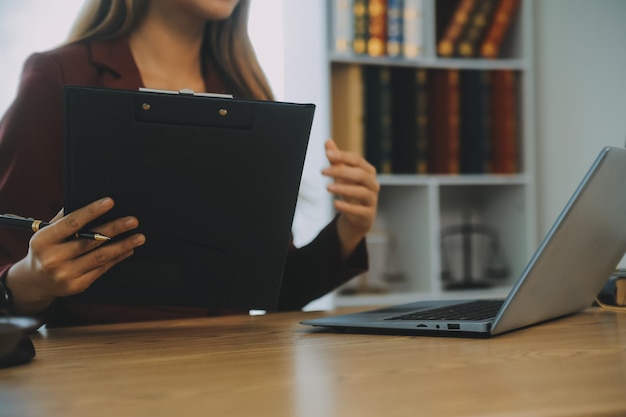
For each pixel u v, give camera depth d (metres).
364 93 2.55
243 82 1.87
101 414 0.55
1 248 1.42
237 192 1.01
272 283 1.07
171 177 1.00
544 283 0.92
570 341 0.87
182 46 1.80
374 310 1.18
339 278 1.55
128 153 0.98
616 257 1.11
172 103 0.98
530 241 2.79
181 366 0.75
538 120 2.91
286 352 0.83
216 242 1.04
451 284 2.79
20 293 1.08
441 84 2.68
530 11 2.79
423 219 2.66
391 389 0.61
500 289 2.78
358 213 1.46
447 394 0.59
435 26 2.82
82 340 0.99
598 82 2.82
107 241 1.03
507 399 0.56
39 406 0.58
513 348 0.82
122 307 1.52
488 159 2.73
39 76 1.57
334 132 2.59
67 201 1.01
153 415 0.54
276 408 0.55
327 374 0.69
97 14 1.71
